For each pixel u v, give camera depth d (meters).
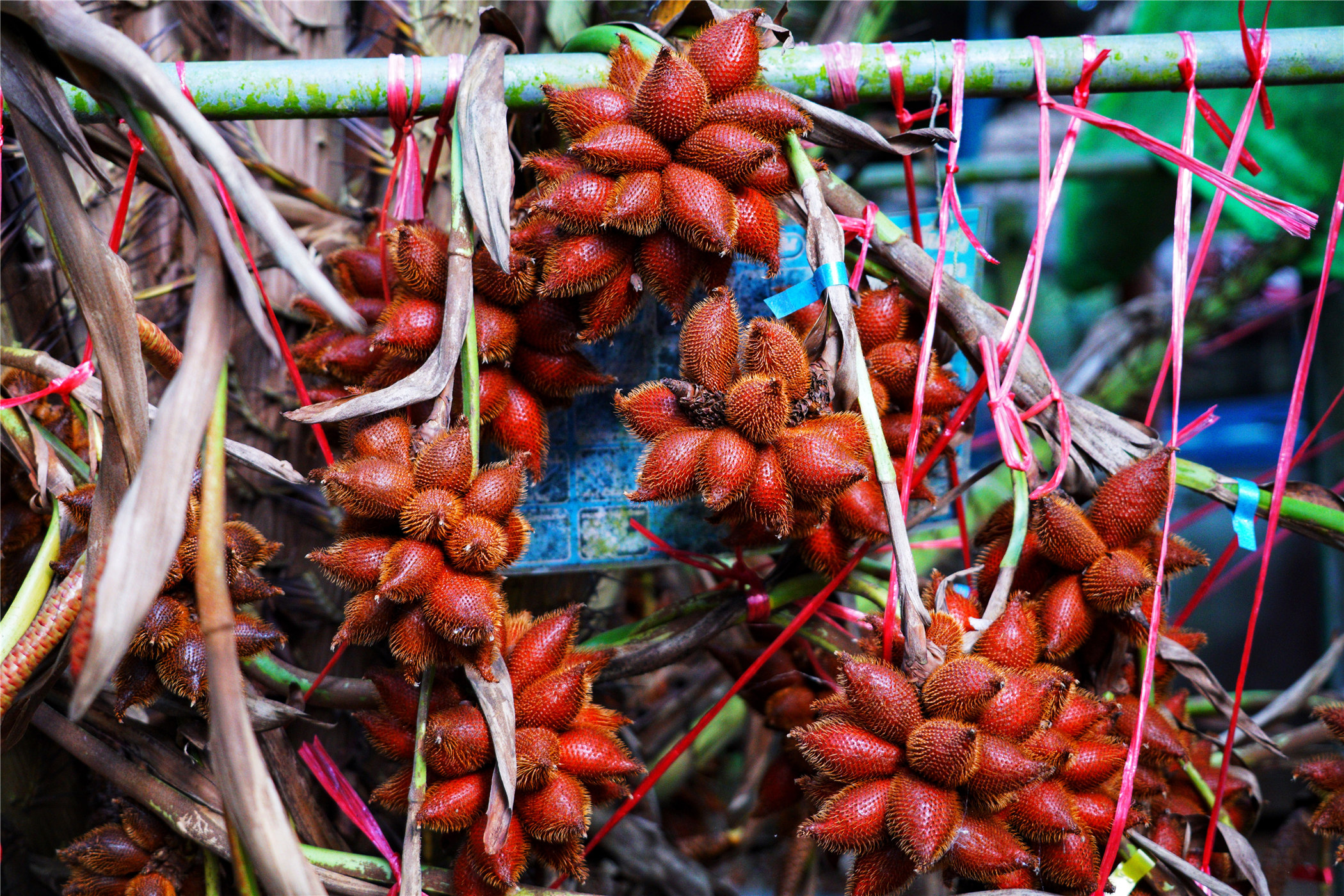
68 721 1.60
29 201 1.72
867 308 1.59
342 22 1.82
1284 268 2.48
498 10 1.56
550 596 1.88
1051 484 1.54
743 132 1.48
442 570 1.44
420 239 1.53
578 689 1.48
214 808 1.58
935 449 1.59
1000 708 1.44
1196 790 1.64
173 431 1.31
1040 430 1.60
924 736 1.42
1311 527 1.59
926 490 1.61
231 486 1.79
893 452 1.60
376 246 1.65
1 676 1.48
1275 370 3.73
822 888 2.21
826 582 1.64
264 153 1.78
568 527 1.66
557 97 1.50
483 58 1.55
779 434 1.46
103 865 1.59
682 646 1.64
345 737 1.82
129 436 1.42
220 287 1.33
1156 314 2.78
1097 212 2.77
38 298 1.75
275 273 1.80
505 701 1.45
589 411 1.66
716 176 1.48
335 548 1.44
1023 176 2.50
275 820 1.34
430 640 1.44
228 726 1.34
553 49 1.90
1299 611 3.11
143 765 1.60
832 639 1.66
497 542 1.43
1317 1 2.03
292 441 1.82
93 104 1.57
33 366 1.57
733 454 1.45
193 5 1.77
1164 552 1.52
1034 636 1.50
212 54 1.79
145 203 1.77
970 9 3.48
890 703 1.43
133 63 1.31
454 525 1.43
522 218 1.54
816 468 1.45
